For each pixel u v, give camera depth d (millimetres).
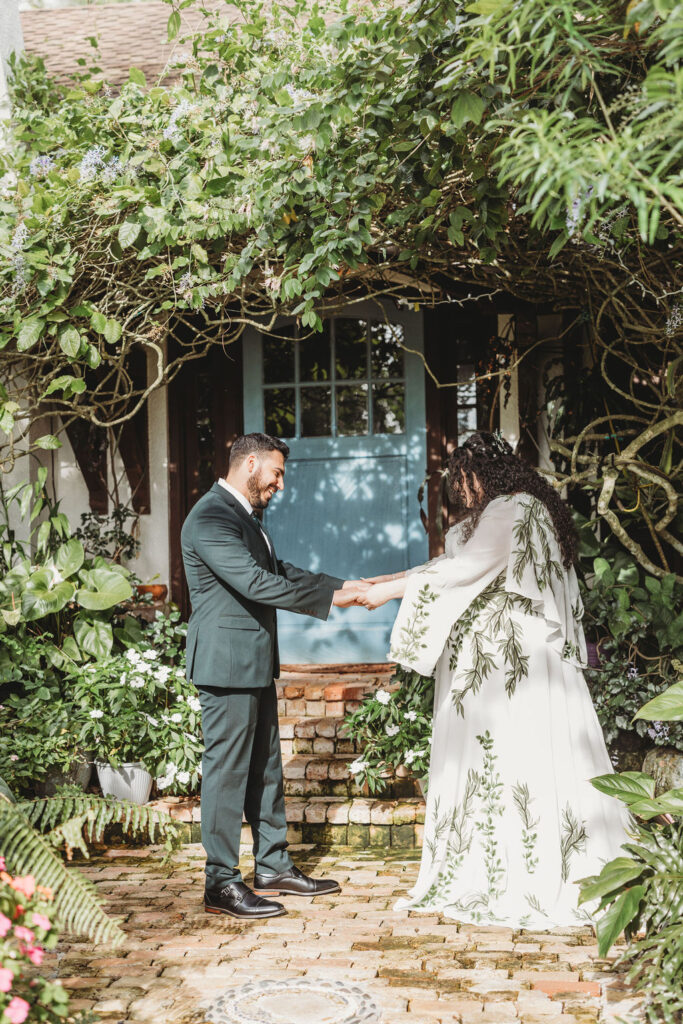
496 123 2266
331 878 3930
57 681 4941
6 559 5164
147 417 6418
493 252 3779
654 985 2564
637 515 5363
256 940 3258
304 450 6375
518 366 6094
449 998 2773
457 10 3219
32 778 4523
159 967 3035
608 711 4453
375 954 3113
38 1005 2201
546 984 2861
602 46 2902
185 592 6395
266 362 6398
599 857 3350
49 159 4270
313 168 3592
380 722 4715
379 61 3342
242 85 4047
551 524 3543
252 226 3908
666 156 1984
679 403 5016
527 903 3312
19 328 4227
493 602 3541
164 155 4133
